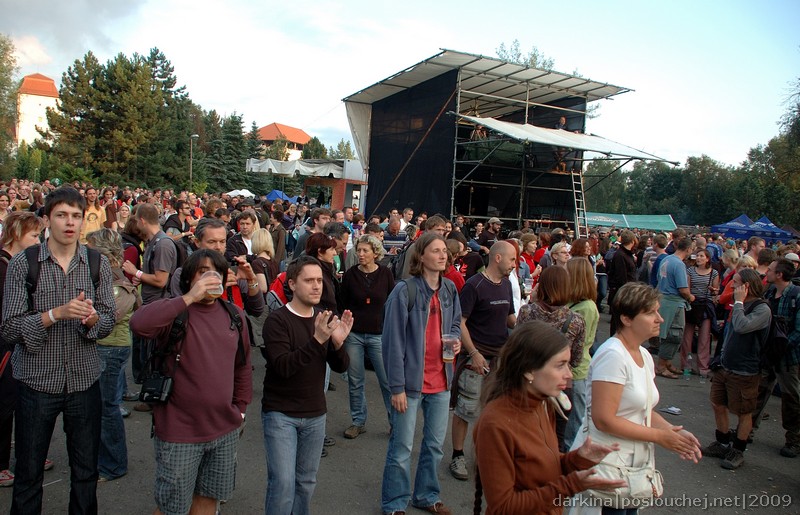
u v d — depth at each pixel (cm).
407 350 379
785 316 550
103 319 324
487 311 459
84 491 326
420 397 385
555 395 218
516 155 1700
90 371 326
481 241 1188
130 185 4759
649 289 287
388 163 1855
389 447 389
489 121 1455
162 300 283
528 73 1552
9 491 394
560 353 215
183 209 957
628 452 277
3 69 4528
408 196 1755
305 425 320
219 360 293
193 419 286
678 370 853
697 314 829
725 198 5450
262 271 547
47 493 395
